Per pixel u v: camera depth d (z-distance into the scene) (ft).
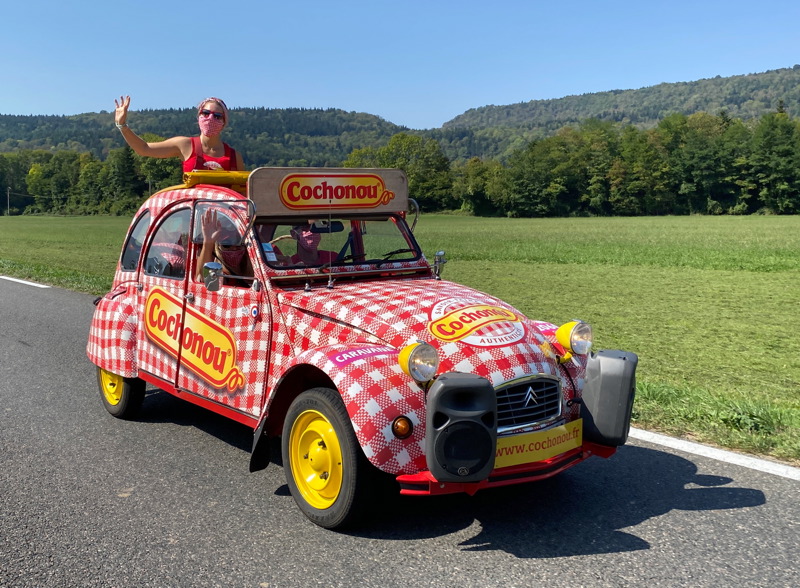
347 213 17.11
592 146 472.85
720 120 561.84
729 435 18.39
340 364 12.89
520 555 12.35
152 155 19.85
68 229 225.15
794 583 11.34
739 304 47.83
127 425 20.06
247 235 15.72
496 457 12.75
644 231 202.49
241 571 11.80
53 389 23.86
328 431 13.24
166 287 18.12
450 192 506.89
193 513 14.15
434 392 11.82
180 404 22.25
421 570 11.82
